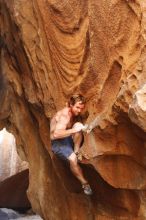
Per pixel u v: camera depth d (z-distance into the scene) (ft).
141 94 11.91
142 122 11.91
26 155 18.84
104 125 13.24
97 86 14.29
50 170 17.22
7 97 19.27
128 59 13.17
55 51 15.70
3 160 27.86
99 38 14.07
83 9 14.90
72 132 14.02
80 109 14.42
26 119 18.28
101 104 13.93
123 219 14.43
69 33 15.31
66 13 15.33
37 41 16.29
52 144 14.52
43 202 17.83
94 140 13.60
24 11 16.56
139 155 13.10
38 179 17.99
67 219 16.69
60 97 15.52
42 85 16.28
